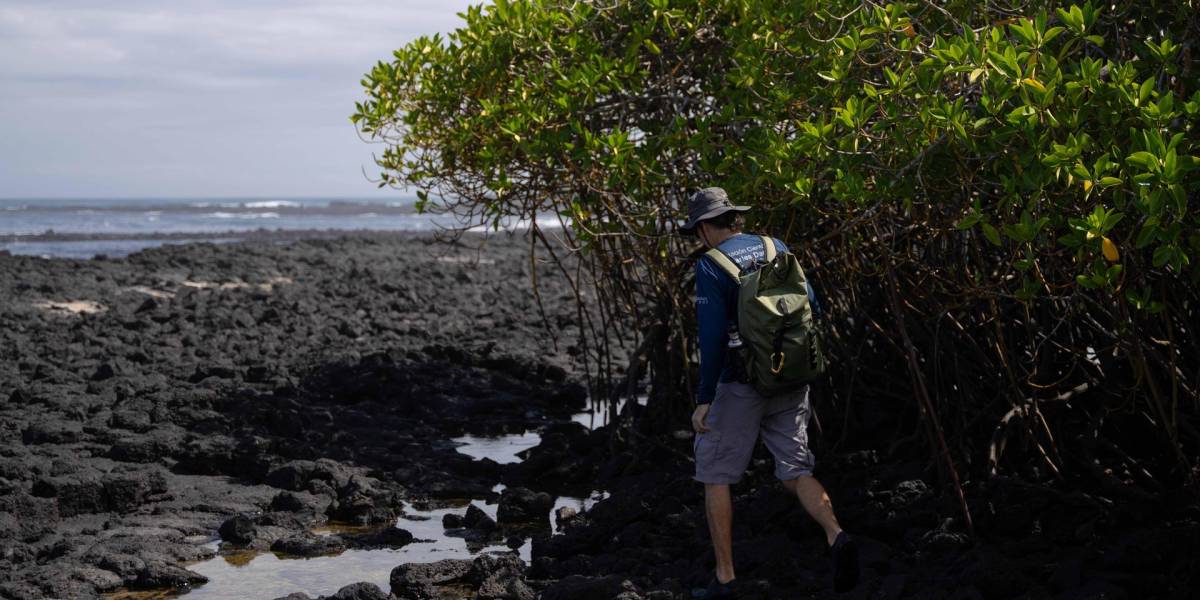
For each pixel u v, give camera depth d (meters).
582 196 7.01
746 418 4.58
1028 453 6.00
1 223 64.25
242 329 14.41
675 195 6.58
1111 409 5.84
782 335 4.39
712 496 4.70
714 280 4.50
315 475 7.43
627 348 13.01
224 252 26.22
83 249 37.56
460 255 29.44
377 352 11.56
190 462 7.76
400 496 7.34
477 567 5.44
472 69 6.98
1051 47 4.91
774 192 5.63
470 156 7.27
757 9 5.73
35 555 5.86
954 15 5.40
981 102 4.16
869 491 5.88
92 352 12.18
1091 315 5.63
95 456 7.85
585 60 6.62
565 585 4.99
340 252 28.28
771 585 4.92
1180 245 4.23
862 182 4.70
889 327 6.64
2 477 6.99
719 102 6.56
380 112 7.46
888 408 6.85
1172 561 4.68
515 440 9.10
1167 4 4.84
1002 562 4.66
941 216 5.23
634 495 6.64
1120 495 5.46
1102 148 4.08
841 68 5.03
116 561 5.58
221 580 5.55
